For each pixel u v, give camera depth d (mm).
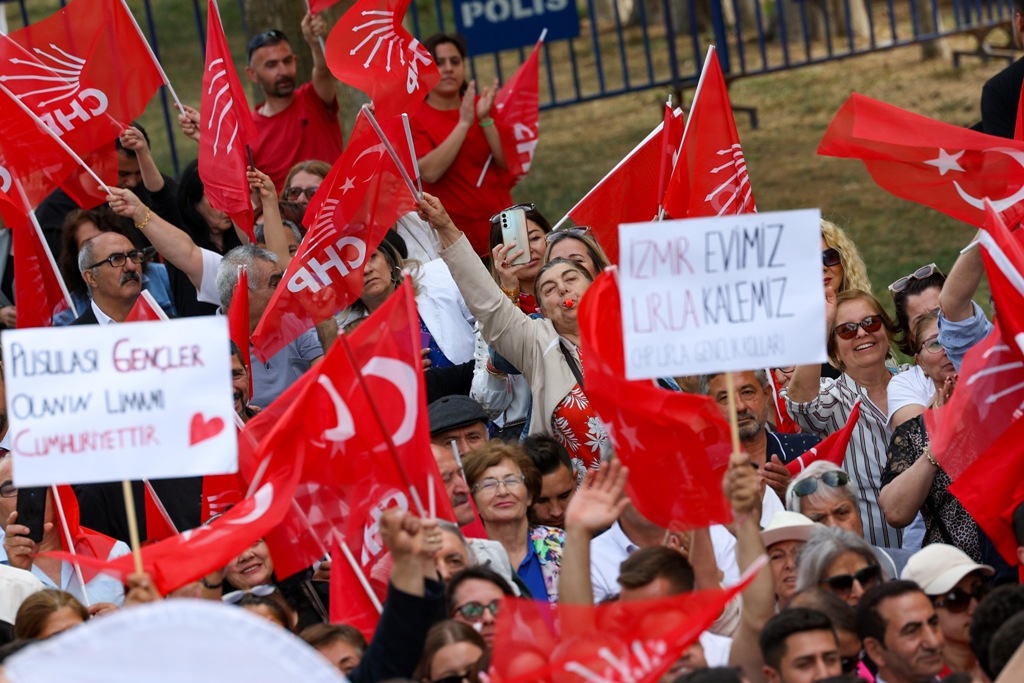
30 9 88188
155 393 14836
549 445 21344
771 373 24453
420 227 29281
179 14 97375
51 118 26391
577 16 48000
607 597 16422
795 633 14789
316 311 24391
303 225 26062
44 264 25797
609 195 26625
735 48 82438
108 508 22000
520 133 35000
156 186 30438
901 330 24094
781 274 15500
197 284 27328
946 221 48594
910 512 20234
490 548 18734
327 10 44281
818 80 73438
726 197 23094
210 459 14805
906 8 85938
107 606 19203
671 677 14789
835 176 56156
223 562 16031
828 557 16797
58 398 14820
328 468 17484
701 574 16844
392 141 25828
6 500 20703
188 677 10266
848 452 22656
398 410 17547
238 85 28016
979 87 66062
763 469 20438
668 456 16562
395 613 14883
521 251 25297
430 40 35062
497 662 14328
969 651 17016
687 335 15430
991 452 18172
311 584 19125
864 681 13898
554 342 22797
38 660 10133
